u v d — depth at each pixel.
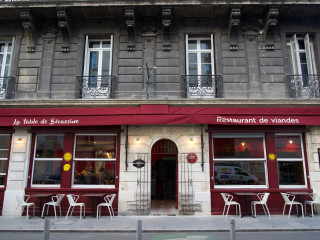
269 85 9.38
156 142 9.47
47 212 8.50
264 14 9.62
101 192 8.73
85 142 9.24
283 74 9.48
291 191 8.65
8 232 6.85
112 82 9.39
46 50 9.79
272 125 8.95
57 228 6.96
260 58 9.60
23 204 8.05
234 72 9.48
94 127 9.10
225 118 8.64
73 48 9.80
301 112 8.76
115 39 9.80
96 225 7.27
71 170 8.95
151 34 9.78
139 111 8.76
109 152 9.15
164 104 8.90
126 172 8.81
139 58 9.64
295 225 7.12
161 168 11.64
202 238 6.13
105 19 9.96
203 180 8.75
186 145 8.99
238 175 8.98
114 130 9.04
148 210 8.60
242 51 9.66
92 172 9.08
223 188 8.80
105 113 8.80
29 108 9.05
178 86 9.41
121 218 8.15
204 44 10.07
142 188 8.74
